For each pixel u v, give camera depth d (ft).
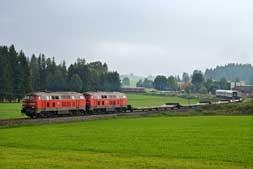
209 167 121.80
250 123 275.39
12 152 148.15
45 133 208.33
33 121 251.80
